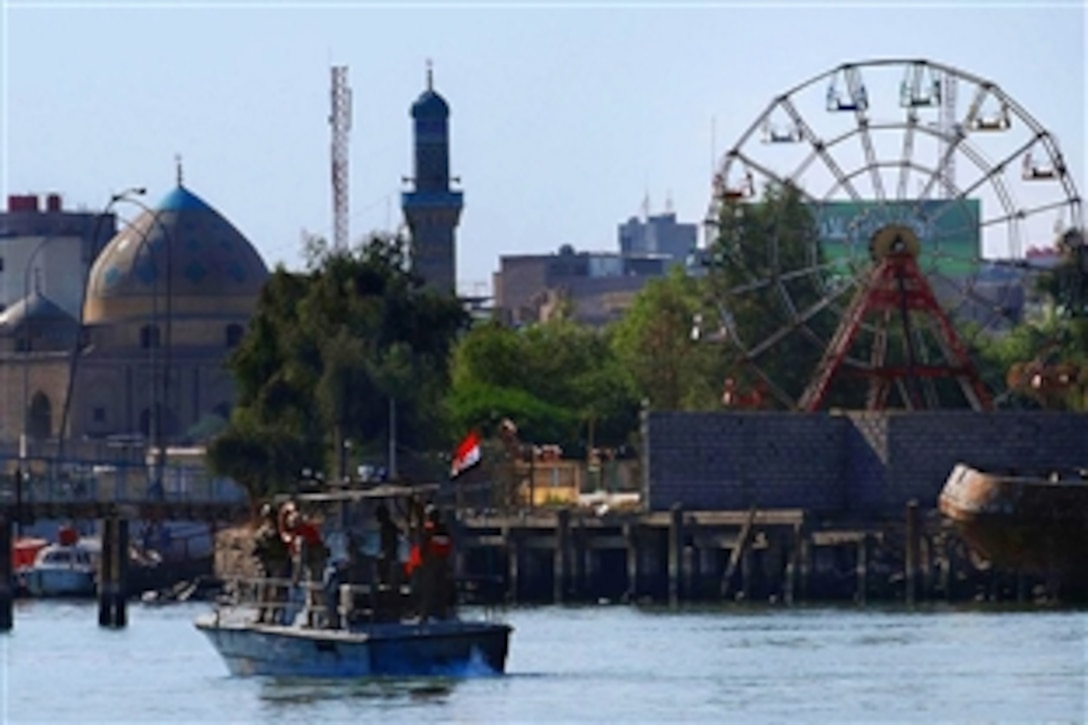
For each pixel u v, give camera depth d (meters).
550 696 183.88
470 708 177.00
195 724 172.88
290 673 192.25
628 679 194.00
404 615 190.62
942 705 178.75
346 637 187.62
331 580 190.75
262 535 196.50
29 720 180.00
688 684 191.12
